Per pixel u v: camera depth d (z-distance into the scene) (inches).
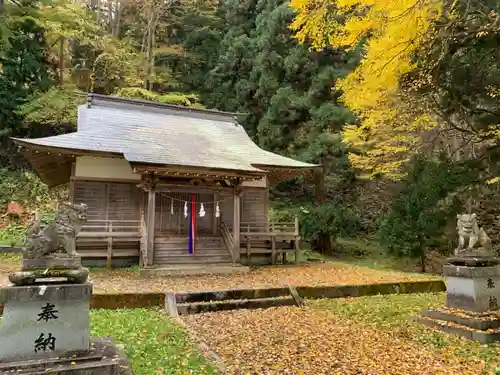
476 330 264.8
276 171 709.9
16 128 913.5
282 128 917.8
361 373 198.5
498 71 433.7
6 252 624.4
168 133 689.6
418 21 272.4
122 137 617.6
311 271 588.1
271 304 363.6
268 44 971.9
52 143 530.6
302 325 294.2
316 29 294.4
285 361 213.2
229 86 1171.9
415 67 363.9
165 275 524.4
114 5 1396.4
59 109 858.8
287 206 1011.9
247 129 1080.8
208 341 247.8
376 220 959.6
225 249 634.2
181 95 1126.4
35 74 935.0
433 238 621.6
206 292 354.0
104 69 1132.5
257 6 1129.4
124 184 627.8
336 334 271.1
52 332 160.1
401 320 314.0
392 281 469.4
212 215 681.6
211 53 1291.8
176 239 626.8
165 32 1386.6
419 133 603.2
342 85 346.0
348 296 417.1
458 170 509.4
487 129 455.2
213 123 818.2
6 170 877.8
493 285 304.5
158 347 224.1
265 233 668.1
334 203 866.8
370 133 545.3
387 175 652.7
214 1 1322.6
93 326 262.7
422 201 579.2
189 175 573.3
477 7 394.0
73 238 175.8
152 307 339.3
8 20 783.7
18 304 156.4
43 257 166.6
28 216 781.3
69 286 164.6
